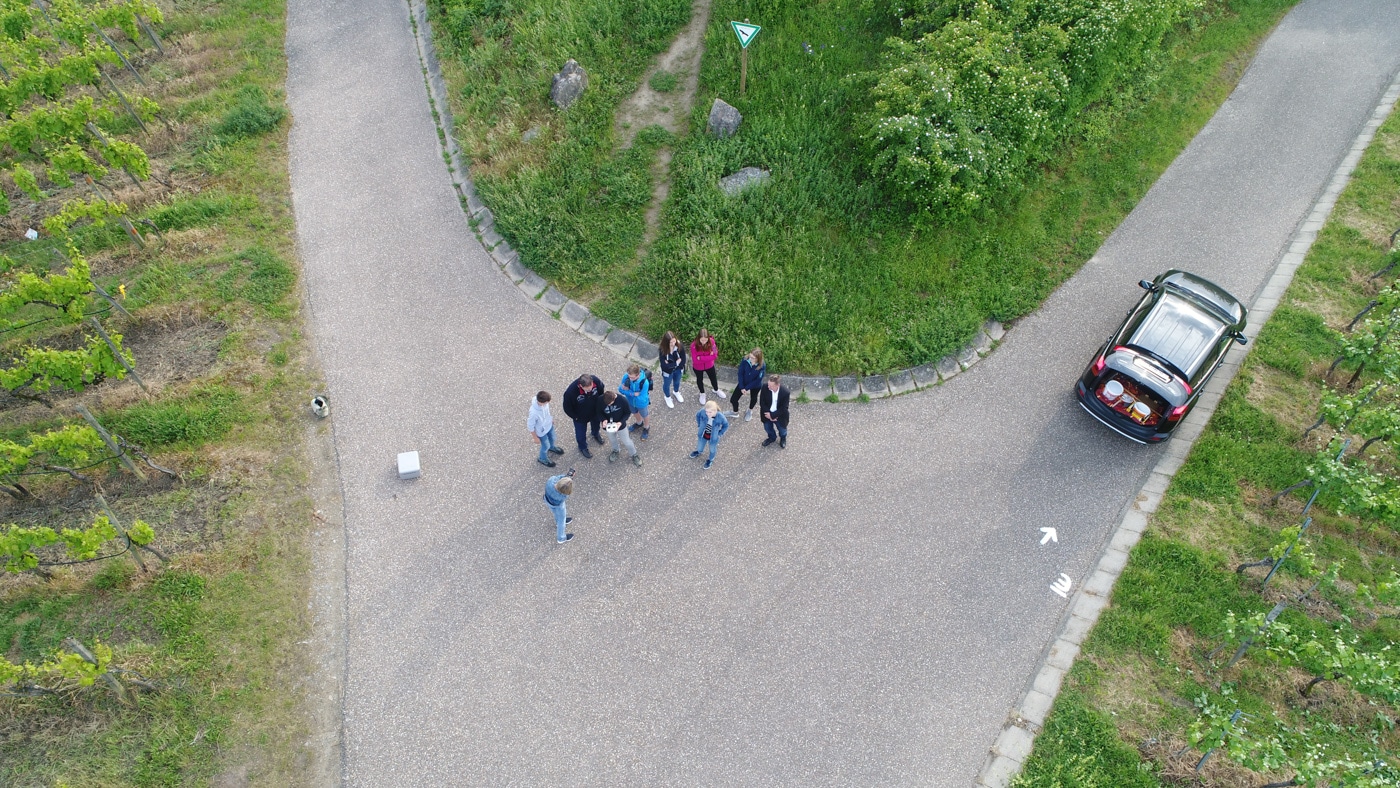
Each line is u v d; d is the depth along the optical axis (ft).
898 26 56.44
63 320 41.55
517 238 46.85
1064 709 30.40
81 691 29.35
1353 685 28.48
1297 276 46.65
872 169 47.16
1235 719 26.99
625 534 35.65
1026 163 51.11
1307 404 40.75
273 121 53.78
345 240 47.65
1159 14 52.60
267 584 33.22
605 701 30.63
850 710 30.63
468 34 59.00
